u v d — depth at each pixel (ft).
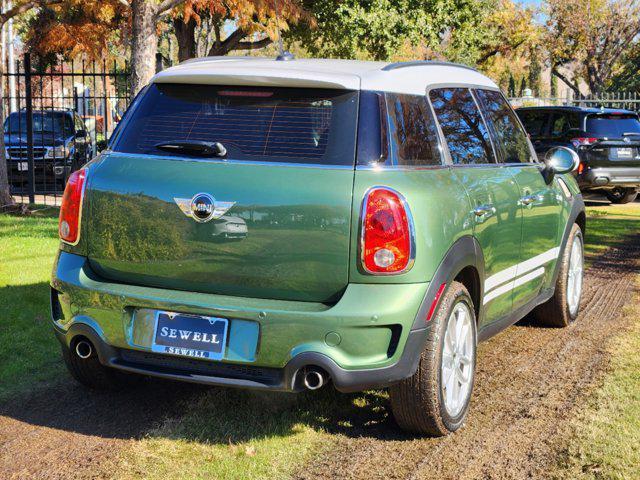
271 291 11.27
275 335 10.97
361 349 10.91
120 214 11.91
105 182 12.07
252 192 11.20
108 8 41.32
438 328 11.70
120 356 11.96
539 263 17.02
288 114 11.67
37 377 14.89
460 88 14.79
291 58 13.32
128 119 12.50
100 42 45.83
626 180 48.91
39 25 47.39
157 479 10.78
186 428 12.65
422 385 11.71
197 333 11.34
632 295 23.50
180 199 11.47
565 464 11.39
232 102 11.96
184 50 75.20
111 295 11.75
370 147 11.32
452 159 13.15
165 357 11.63
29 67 47.03
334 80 11.62
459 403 12.76
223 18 66.74
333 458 11.58
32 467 11.08
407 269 11.00
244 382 11.16
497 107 16.49
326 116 11.55
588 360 16.71
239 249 11.25
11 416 12.98
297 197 11.06
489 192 13.84
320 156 11.29
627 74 166.61
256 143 11.56
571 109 50.29
